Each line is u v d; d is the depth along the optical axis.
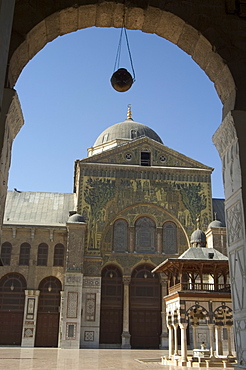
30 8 10.87
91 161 47.28
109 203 46.06
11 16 5.64
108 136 60.06
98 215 45.56
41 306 42.62
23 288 42.97
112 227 45.69
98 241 44.59
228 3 11.41
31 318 41.78
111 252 44.78
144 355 32.00
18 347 40.22
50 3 10.98
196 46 11.77
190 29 11.37
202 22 11.30
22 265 43.38
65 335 40.31
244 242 9.80
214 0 11.51
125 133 59.22
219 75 11.59
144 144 48.75
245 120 10.54
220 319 26.72
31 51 11.49
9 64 10.41
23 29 10.66
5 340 41.44
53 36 11.80
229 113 10.65
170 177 47.62
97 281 43.12
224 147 11.37
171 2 11.34
